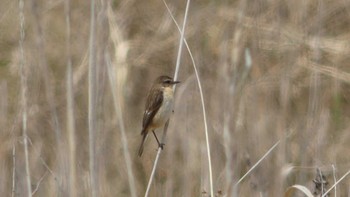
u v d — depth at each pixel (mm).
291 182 15477
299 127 16219
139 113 19453
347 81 18656
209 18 19953
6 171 15672
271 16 19312
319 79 16625
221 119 15727
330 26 20188
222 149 15445
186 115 17031
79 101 18797
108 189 16000
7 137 16141
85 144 17375
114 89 13062
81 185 13750
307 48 18484
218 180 14734
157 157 13352
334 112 18719
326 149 16375
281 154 15727
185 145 16453
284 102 16953
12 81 18203
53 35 20547
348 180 15672
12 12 20656
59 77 19266
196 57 18047
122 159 17672
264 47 18719
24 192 14406
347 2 20484
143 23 21031
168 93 15367
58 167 14211
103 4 12867
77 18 21062
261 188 14812
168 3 21172
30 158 16031
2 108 16562
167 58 20359
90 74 12492
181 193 16109
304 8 18984
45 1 20938
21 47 12930
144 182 17469
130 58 20000
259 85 17391
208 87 17484
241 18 17719
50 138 16969
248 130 16047
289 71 17438
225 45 16828
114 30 16141
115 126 17484
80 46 20469
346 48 19641
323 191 11992
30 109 17391
